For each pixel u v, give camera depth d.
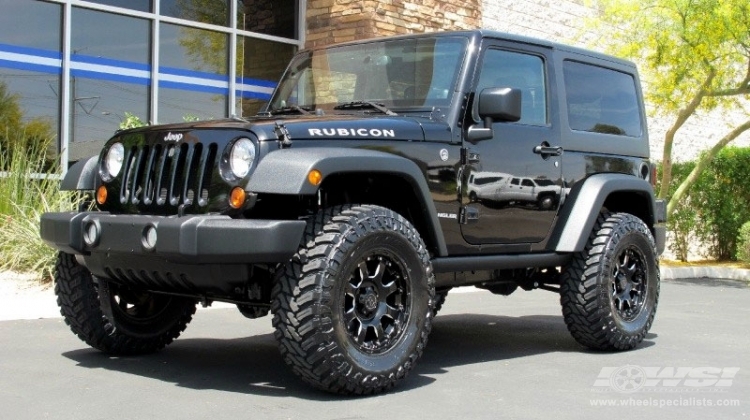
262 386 4.62
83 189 5.15
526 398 4.48
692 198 15.06
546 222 5.66
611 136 6.21
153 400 4.27
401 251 4.54
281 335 4.21
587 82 6.14
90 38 10.28
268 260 4.14
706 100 13.47
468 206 5.13
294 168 4.16
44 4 9.91
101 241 4.58
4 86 9.63
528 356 5.75
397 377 4.49
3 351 5.46
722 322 7.68
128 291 5.35
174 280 4.54
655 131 16.72
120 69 10.56
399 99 5.38
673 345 6.28
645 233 6.13
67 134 10.05
